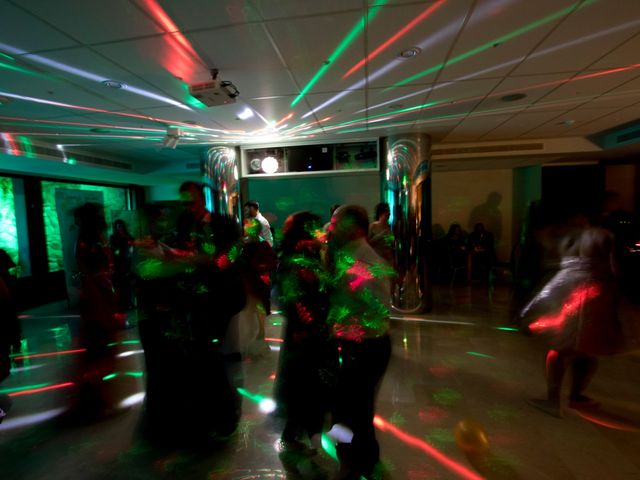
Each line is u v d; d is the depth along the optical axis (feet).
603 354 7.21
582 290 7.36
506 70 9.10
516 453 6.53
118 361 11.27
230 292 6.89
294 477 6.06
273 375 9.84
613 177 24.48
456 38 7.33
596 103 12.24
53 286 21.76
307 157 18.11
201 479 6.07
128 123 13.39
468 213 26.91
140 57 7.84
